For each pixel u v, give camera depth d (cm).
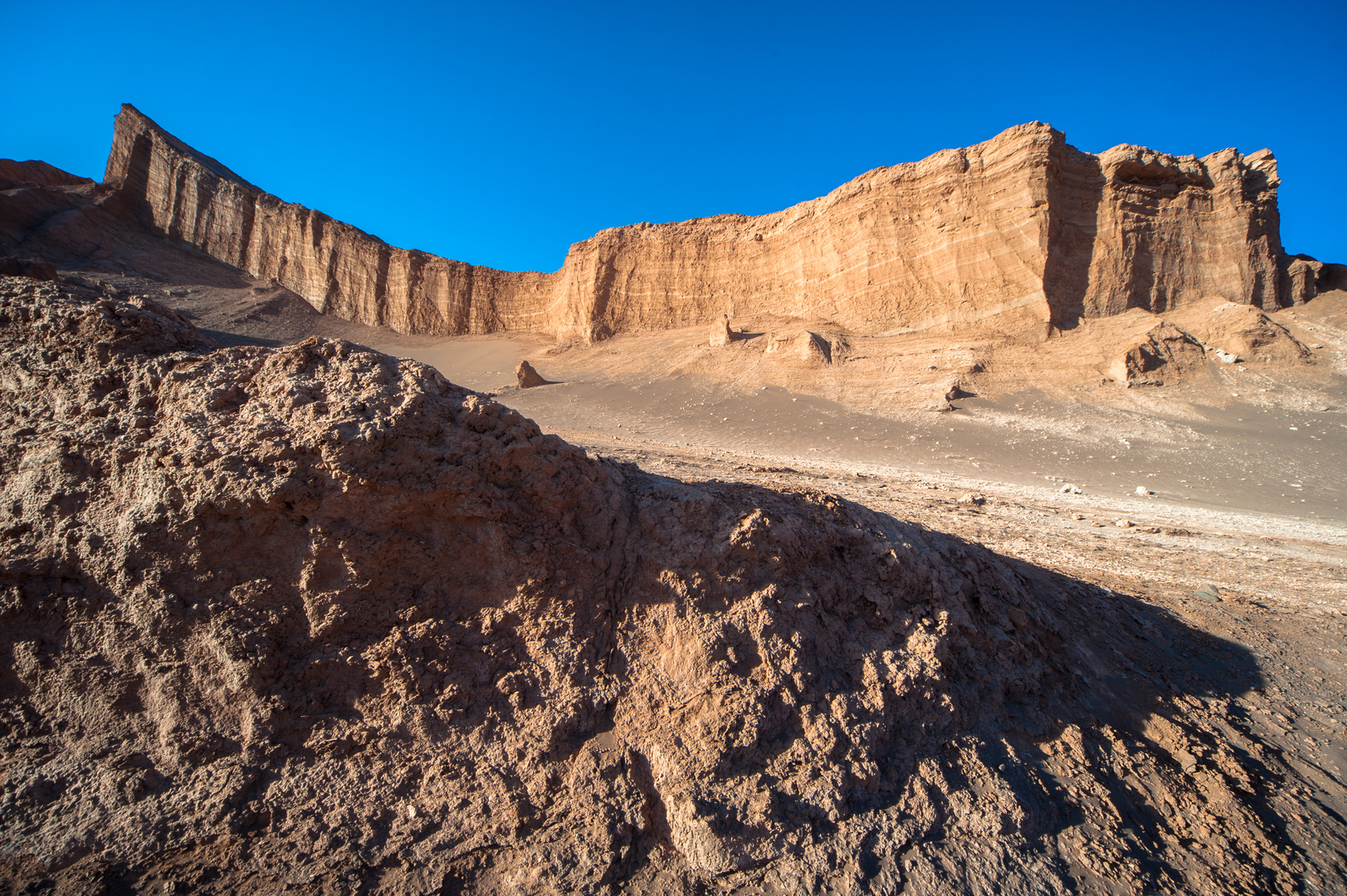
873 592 419
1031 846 337
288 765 306
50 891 265
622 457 1455
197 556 308
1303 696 564
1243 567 1000
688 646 351
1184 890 333
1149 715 479
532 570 346
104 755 310
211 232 5616
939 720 381
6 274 515
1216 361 2734
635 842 300
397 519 327
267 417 322
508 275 5859
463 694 327
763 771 327
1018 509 1362
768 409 2872
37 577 322
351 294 5722
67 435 327
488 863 288
